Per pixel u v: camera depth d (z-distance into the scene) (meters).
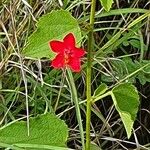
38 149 0.46
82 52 0.37
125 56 0.66
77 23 0.38
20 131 0.45
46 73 0.66
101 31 0.71
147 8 0.73
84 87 0.66
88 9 0.69
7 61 0.62
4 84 0.64
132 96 0.39
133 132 0.62
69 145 0.65
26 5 0.63
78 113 0.54
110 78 0.66
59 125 0.45
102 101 0.69
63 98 0.65
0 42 0.63
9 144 0.46
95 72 0.68
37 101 0.62
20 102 0.65
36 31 0.38
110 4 0.36
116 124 0.69
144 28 0.71
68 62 0.37
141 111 0.70
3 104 0.61
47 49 0.39
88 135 0.43
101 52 0.63
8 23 0.65
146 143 0.70
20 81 0.62
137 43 0.68
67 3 0.65
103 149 0.67
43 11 0.65
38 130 0.45
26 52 0.39
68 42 0.37
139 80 0.66
